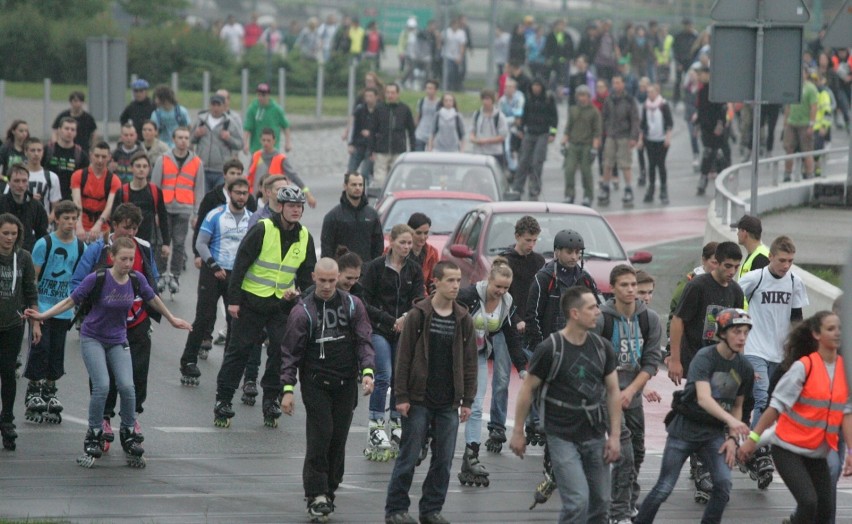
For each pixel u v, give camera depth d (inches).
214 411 1729.8
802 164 3629.4
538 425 1625.2
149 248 1569.9
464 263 2233.0
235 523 1256.2
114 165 2642.7
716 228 2600.9
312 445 1283.2
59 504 1300.4
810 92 3732.8
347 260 1392.7
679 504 1411.2
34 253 1699.1
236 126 2869.1
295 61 5836.6
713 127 3909.9
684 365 1473.9
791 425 1164.5
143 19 6294.3
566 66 5969.5
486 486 1466.5
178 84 5639.8
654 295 2513.5
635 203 3796.8
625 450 1258.0
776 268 1510.8
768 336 1519.4
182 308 2389.3
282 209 1688.0
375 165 3553.2
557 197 3870.6
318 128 5128.0
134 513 1275.8
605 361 1161.4
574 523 1147.3
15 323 1521.9
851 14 2346.2
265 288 1685.5
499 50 6412.4
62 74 5723.4
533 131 3671.3
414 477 1519.4
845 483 1536.7
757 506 1400.1
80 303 1469.0
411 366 1247.5
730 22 1902.1
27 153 2167.8
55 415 1689.2
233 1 7317.9
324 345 1290.6
